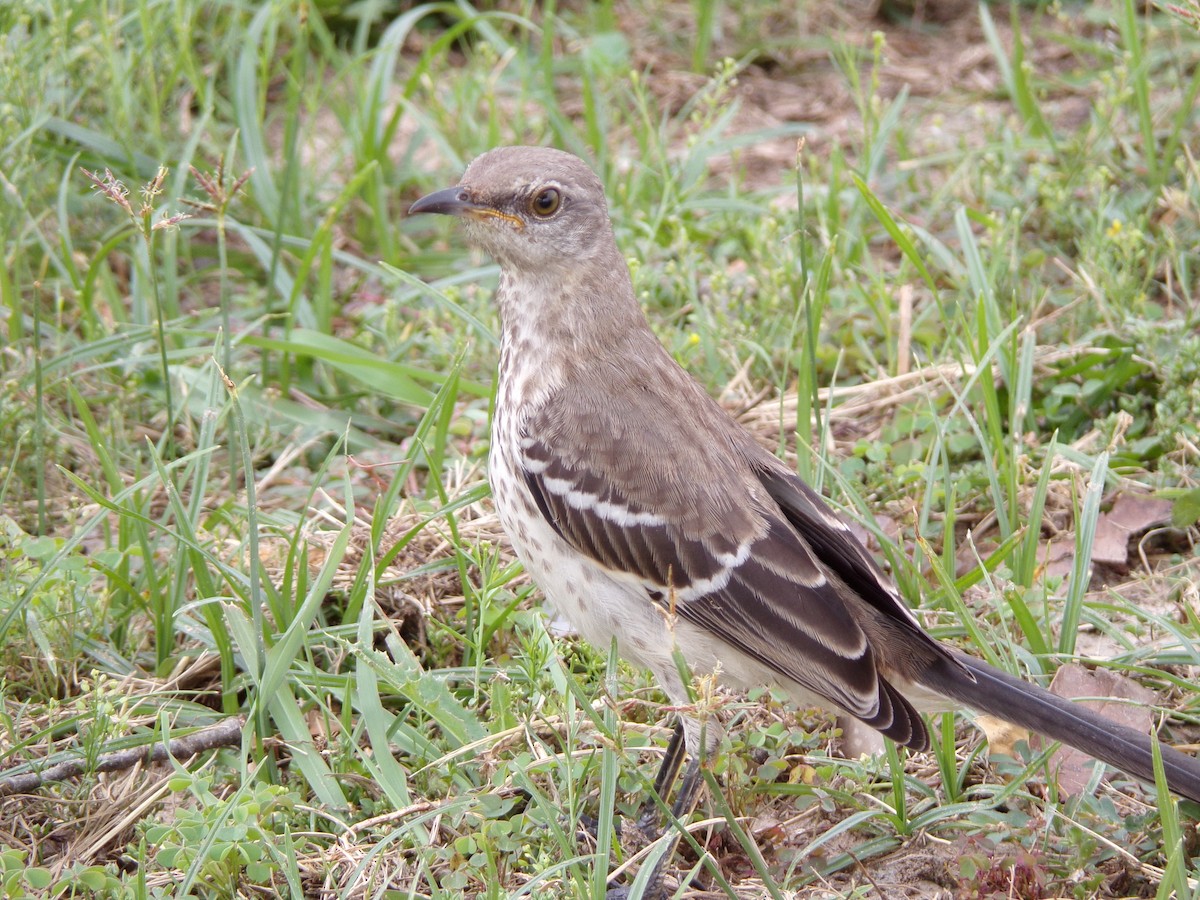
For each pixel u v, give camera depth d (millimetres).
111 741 8578
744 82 17391
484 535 10492
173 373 11688
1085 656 9328
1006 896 7684
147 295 12836
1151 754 7586
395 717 8711
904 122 16281
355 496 11312
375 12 17141
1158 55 15789
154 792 8438
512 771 8094
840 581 8547
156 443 11695
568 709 8023
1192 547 10547
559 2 18531
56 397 11961
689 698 7555
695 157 14664
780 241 13211
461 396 12398
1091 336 11938
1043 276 13266
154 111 14266
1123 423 11000
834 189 13617
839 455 11461
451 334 12844
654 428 8391
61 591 9328
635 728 8883
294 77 15133
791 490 8648
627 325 8828
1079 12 18000
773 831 8250
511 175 8578
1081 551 9258
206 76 15531
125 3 15297
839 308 12594
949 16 18500
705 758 7387
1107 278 12148
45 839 8305
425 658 9812
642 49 17953
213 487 11336
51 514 10977
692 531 8188
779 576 8109
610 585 8398
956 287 12742
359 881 7789
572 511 8344
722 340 12336
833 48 17562
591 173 8773
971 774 8828
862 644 7984
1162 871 7879
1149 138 13898
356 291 13953
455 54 17859
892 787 8531
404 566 10266
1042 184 13555
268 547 10422
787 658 8086
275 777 8633
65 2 14398
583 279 8695
